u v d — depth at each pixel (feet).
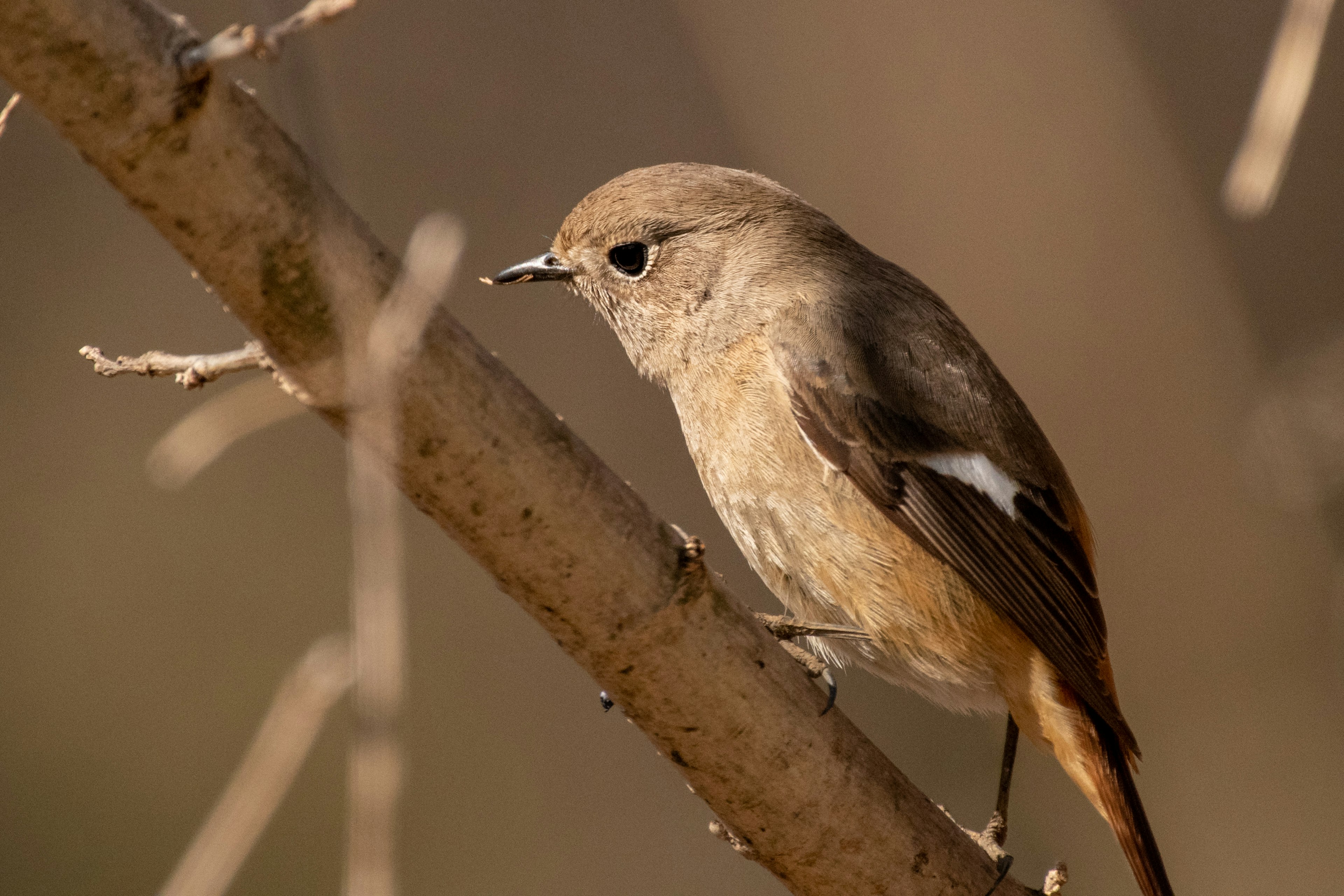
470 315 43.29
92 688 40.60
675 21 45.29
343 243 11.90
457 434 12.94
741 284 22.52
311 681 12.28
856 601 21.07
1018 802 36.70
